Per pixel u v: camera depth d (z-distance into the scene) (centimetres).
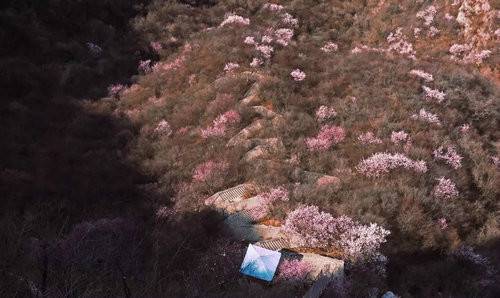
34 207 1072
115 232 938
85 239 825
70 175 1317
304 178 1254
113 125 1709
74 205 1139
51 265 649
